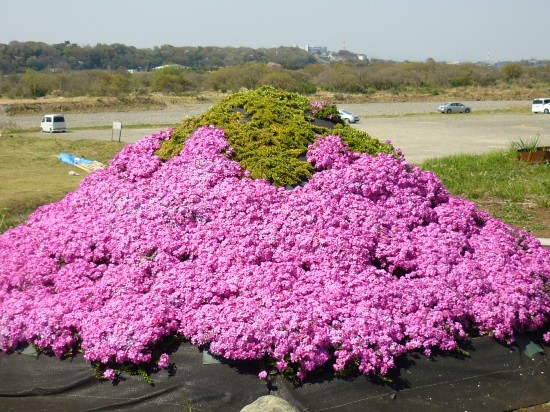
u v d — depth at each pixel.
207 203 6.48
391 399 4.94
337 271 5.72
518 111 50.94
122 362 4.94
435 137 31.42
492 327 5.41
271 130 7.42
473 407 5.03
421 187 7.24
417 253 6.17
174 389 4.91
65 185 16.05
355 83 78.06
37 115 51.03
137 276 5.71
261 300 5.24
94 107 55.66
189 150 7.18
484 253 6.39
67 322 5.20
